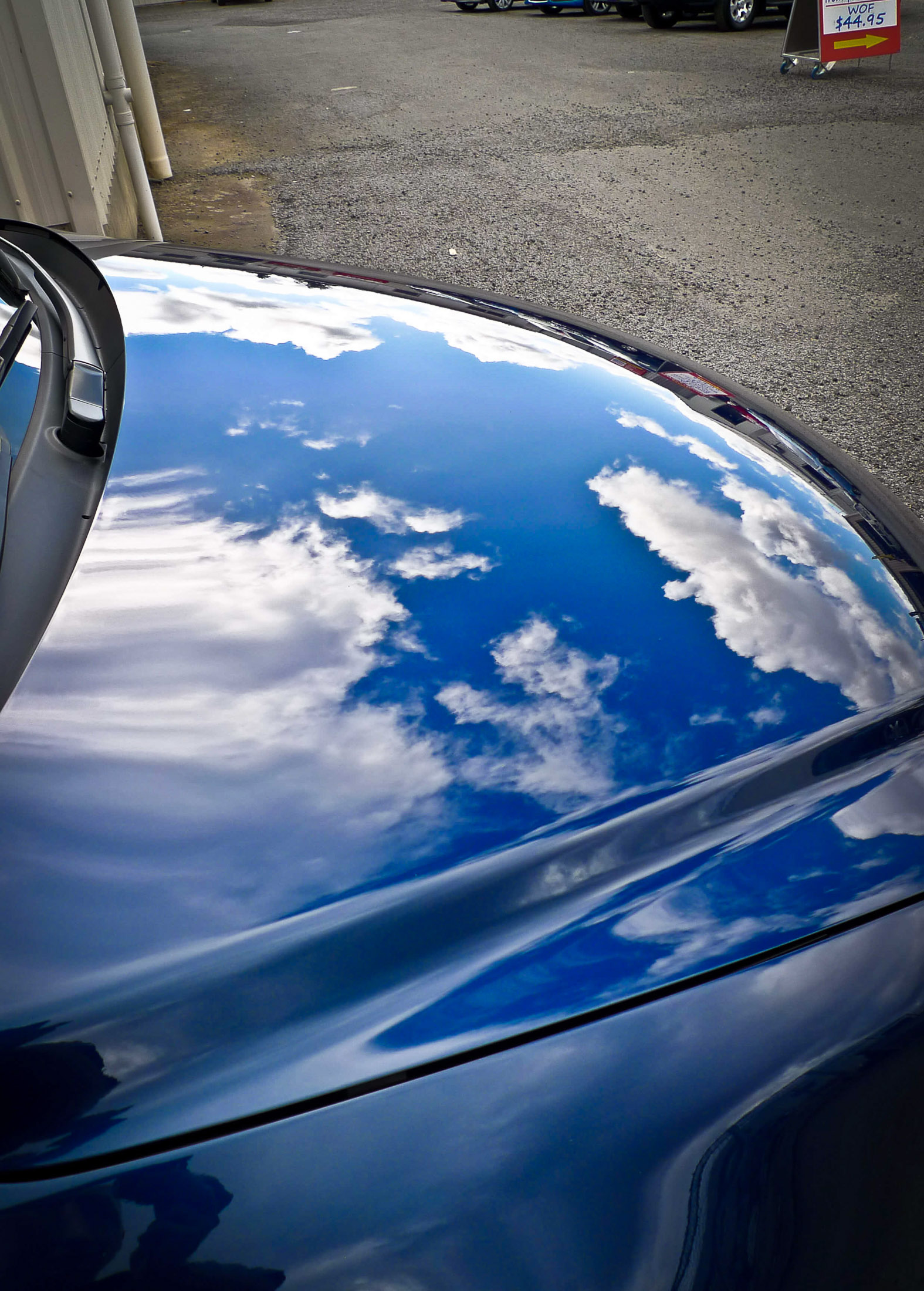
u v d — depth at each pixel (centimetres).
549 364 174
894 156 707
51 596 103
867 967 90
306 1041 78
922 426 342
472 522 128
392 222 586
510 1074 78
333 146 790
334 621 109
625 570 126
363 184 677
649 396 171
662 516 138
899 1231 79
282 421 141
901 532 155
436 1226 69
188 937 81
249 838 88
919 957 91
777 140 768
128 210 532
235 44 1520
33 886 82
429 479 134
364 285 202
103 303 168
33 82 381
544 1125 75
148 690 97
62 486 117
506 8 1891
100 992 77
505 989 84
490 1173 72
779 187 646
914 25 1320
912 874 98
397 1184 71
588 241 551
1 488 109
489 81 1066
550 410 158
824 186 644
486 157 745
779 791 104
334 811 91
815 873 96
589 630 115
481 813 95
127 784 89
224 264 201
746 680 115
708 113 862
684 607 122
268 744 95
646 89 978
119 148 570
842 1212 77
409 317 184
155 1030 77
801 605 128
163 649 101
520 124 849
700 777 103
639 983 85
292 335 167
